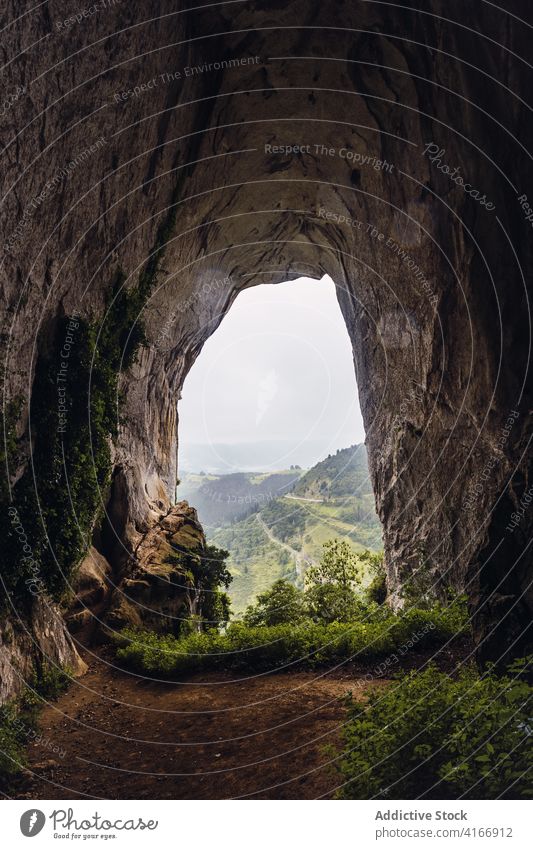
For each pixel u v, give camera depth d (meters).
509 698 5.04
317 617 16.09
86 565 13.69
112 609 13.15
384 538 21.83
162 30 10.84
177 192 14.53
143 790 6.42
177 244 16.22
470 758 4.77
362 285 21.25
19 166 7.63
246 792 6.00
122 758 7.32
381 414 21.38
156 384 20.00
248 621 15.88
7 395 8.47
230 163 16.62
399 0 11.80
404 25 12.09
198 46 12.67
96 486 11.91
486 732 4.83
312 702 8.45
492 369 12.23
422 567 16.41
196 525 19.33
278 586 16.56
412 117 13.55
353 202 18.58
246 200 19.23
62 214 9.25
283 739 7.23
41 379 9.87
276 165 17.97
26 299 8.65
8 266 7.95
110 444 14.16
